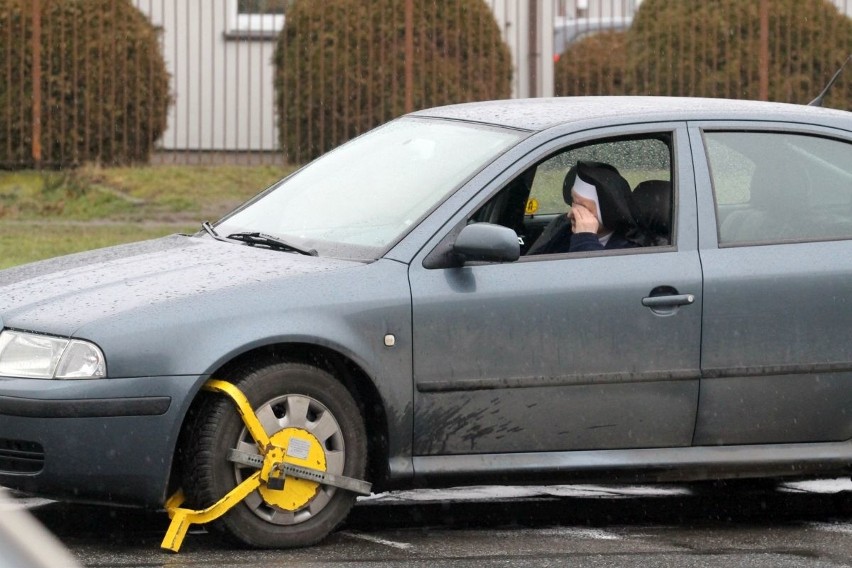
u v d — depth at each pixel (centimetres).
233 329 1523
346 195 1772
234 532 1554
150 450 1500
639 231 1727
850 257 1745
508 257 1600
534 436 1652
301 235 1725
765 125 1791
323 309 1560
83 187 4272
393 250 1625
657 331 1673
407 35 4406
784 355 1714
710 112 1786
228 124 5178
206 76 5281
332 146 4522
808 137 1805
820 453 1738
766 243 1734
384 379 1583
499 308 1623
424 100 4509
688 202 1730
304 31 4528
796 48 4631
